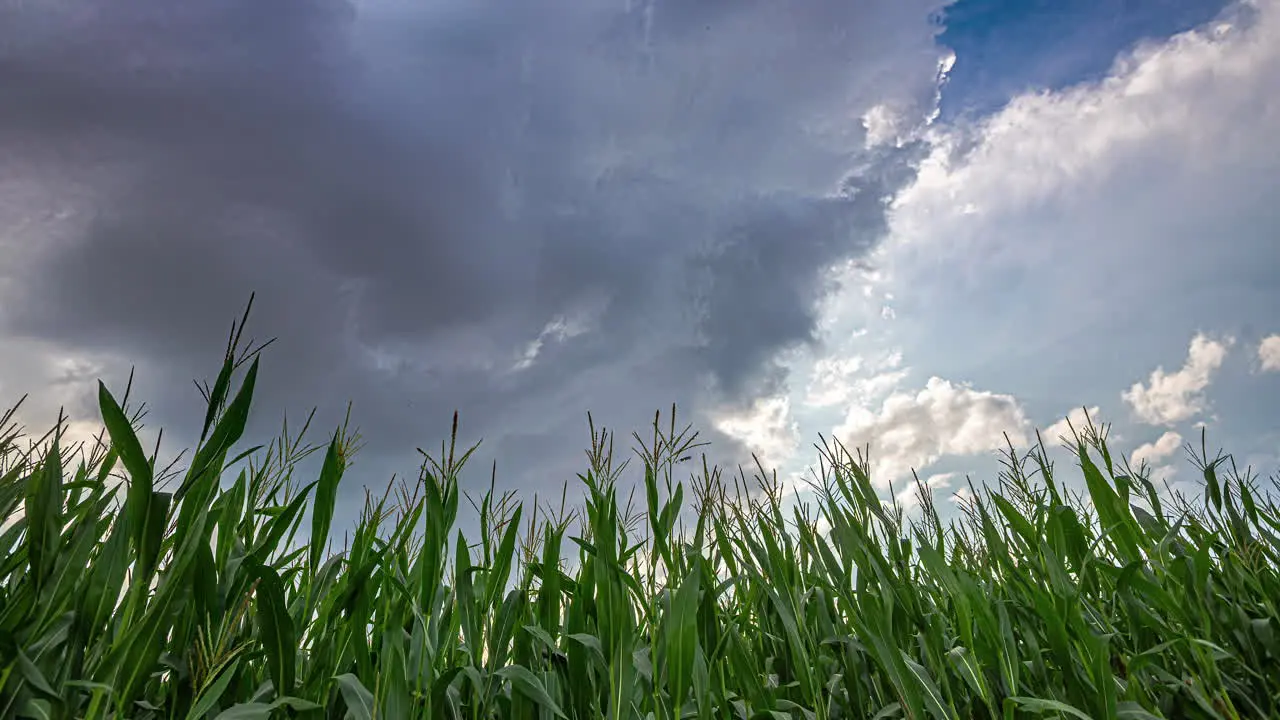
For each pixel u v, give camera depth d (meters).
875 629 2.24
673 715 2.22
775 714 2.16
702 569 2.55
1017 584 2.66
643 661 2.38
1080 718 2.04
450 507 2.38
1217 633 2.62
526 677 2.10
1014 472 3.20
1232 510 2.94
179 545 1.74
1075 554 2.84
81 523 1.71
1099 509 2.96
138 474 1.60
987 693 2.18
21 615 1.59
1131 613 2.54
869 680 2.51
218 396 1.73
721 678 2.34
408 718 1.96
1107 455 3.08
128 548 1.67
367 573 1.99
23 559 1.80
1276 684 2.37
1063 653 2.23
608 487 2.34
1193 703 2.37
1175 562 2.61
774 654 2.79
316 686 2.03
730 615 2.96
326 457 2.16
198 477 1.68
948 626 2.80
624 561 2.45
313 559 2.18
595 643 2.18
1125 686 2.48
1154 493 3.12
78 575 1.64
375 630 2.34
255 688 2.09
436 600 2.31
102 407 1.57
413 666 2.15
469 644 2.30
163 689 1.87
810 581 2.87
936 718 2.20
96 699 1.47
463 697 2.35
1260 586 2.67
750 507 2.83
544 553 2.43
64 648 1.60
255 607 2.08
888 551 2.75
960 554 3.12
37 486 1.74
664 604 2.33
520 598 2.54
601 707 2.29
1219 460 3.00
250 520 2.23
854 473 2.86
